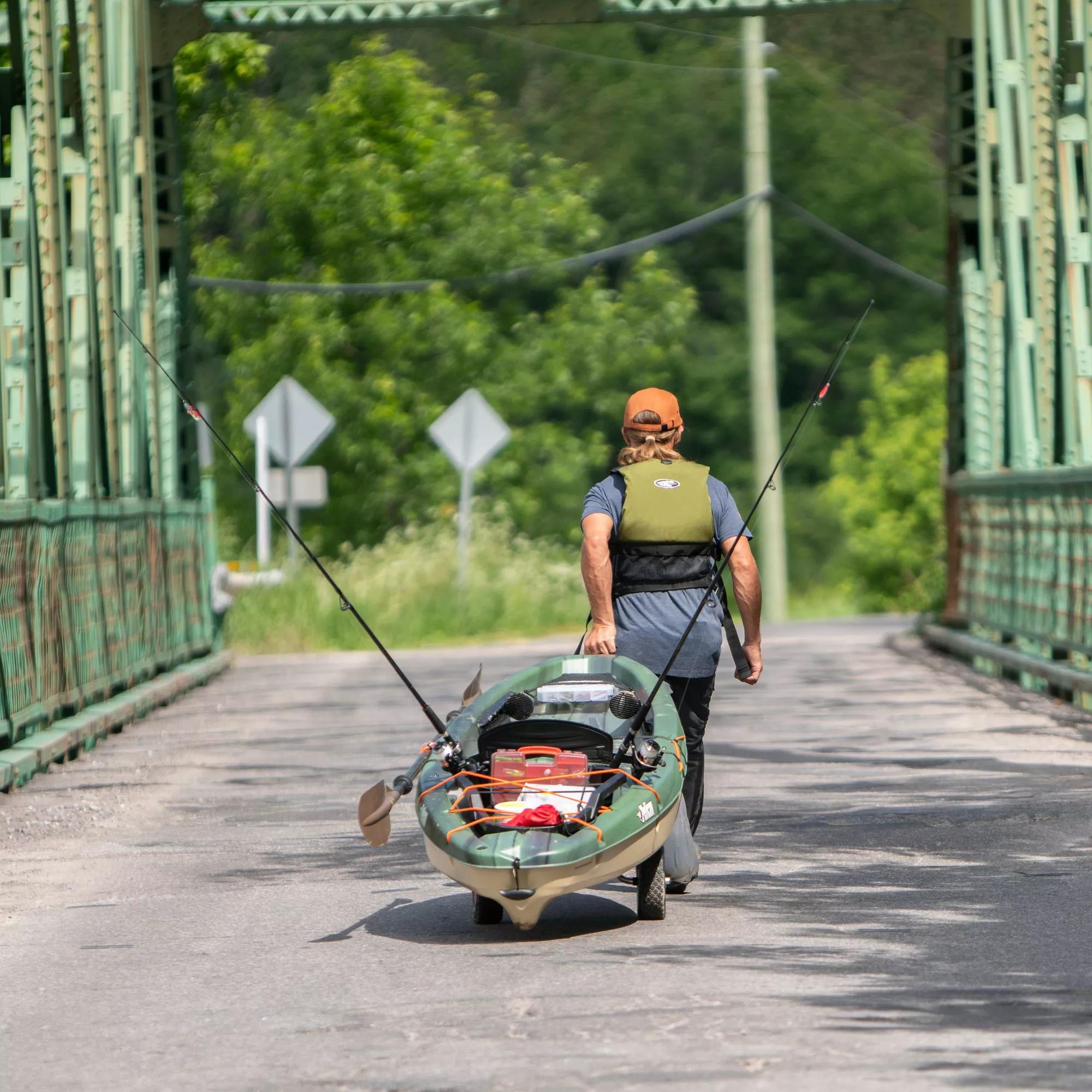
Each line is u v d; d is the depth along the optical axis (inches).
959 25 3034.0
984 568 2817.4
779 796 1609.3
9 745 1828.2
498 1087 772.6
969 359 2952.8
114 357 2440.9
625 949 1038.4
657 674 1161.4
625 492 1171.3
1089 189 2214.6
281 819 1578.5
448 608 4099.4
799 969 974.4
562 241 6314.0
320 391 5472.4
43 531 1966.0
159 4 3011.8
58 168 2108.8
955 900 1151.0
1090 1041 824.3
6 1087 805.9
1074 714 2172.7
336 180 5502.0
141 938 1118.4
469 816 1073.5
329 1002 939.3
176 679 2684.5
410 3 3075.8
